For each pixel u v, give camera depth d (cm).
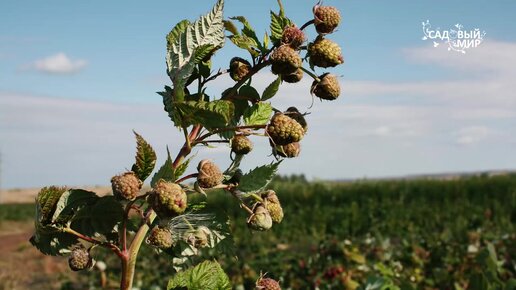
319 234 402
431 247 214
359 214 426
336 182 773
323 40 42
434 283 173
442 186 654
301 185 703
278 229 402
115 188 37
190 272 39
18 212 851
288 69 41
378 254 218
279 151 41
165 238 39
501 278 135
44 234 39
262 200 42
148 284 204
